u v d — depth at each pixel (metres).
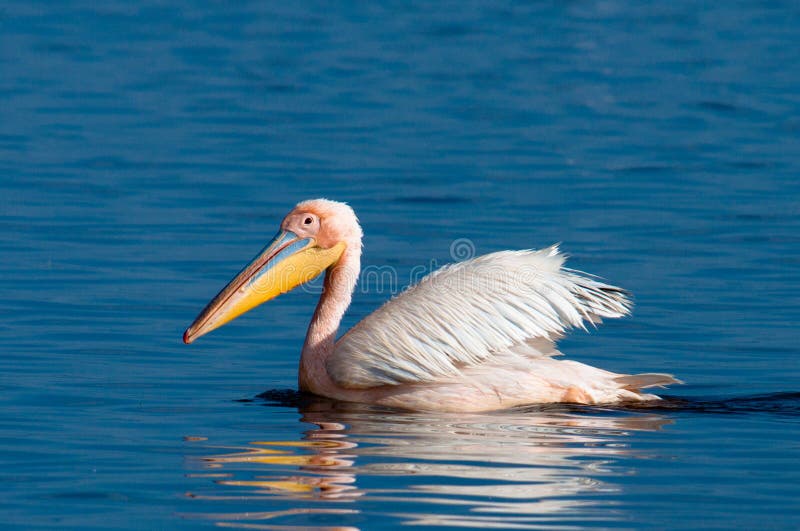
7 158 24.36
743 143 26.42
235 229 19.34
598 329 14.27
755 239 18.58
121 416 10.72
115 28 42.34
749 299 15.41
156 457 9.45
